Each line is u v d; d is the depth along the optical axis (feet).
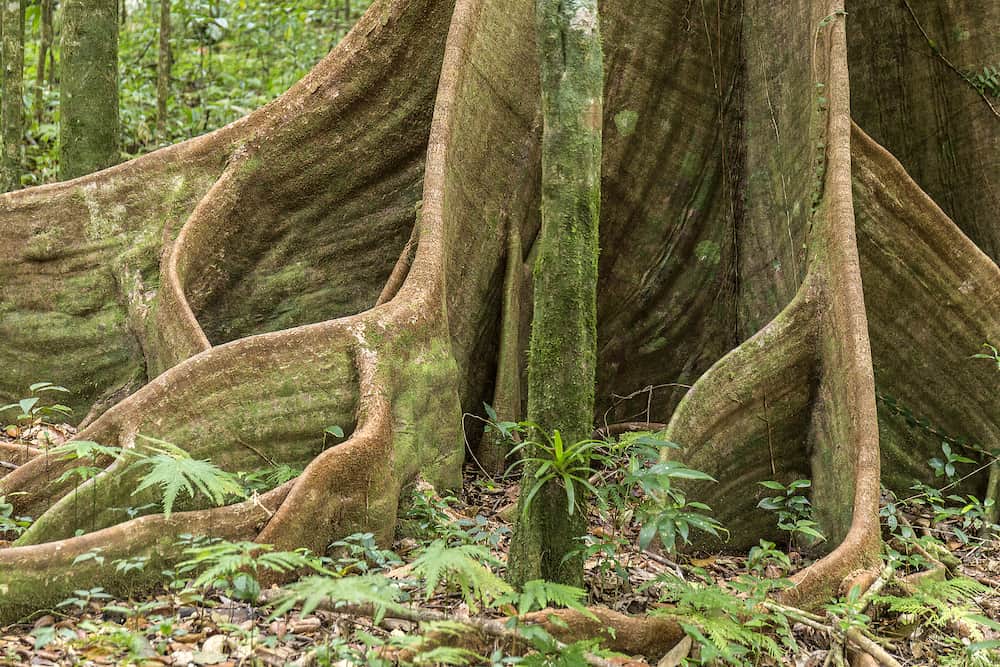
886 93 29.53
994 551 22.08
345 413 19.63
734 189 27.40
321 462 17.30
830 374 21.52
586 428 14.80
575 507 14.83
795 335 22.09
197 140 25.59
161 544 15.58
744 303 26.53
